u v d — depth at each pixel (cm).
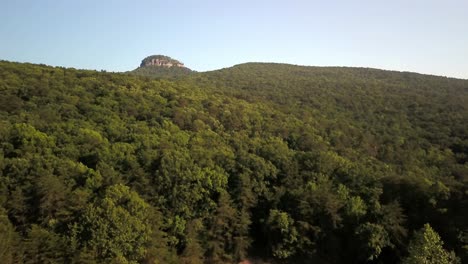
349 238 4934
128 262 4059
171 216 4947
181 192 4984
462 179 5831
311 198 5028
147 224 4350
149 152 5388
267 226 5059
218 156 5669
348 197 5112
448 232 4531
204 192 5088
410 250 3903
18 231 4266
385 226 4669
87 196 4434
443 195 4788
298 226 4950
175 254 4688
